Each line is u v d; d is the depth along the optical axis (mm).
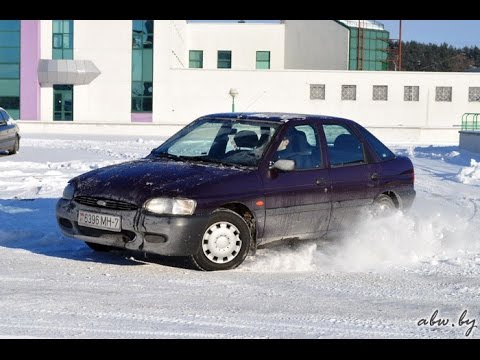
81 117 58156
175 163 8883
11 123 25094
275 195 8617
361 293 7438
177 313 6523
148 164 8883
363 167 9594
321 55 68812
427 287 7734
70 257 8844
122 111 58469
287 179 8781
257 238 8562
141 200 8000
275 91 59438
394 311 6777
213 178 8328
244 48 71250
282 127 9133
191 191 8062
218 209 8172
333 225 9250
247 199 8383
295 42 70312
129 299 6961
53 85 57812
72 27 57719
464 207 13727
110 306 6688
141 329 6016
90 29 57750
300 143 9164
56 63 56438
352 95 60031
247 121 9422
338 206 9234
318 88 59812
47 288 7297
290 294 7332
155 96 58750
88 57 58062
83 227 8375
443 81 60188
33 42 56719
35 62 56812
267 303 6961
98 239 8250
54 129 47031
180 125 47750
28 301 6758
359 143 9758
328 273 8367
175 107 59031
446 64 132500
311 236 9117
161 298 7035
